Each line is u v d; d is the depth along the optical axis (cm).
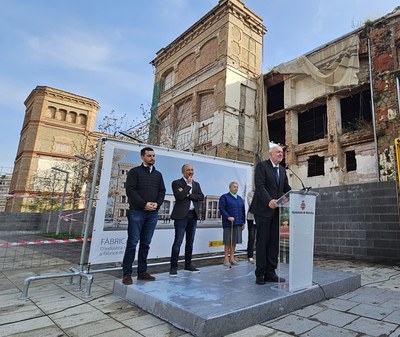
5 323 298
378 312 323
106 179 532
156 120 1772
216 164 694
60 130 3334
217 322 263
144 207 417
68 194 1902
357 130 1179
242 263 600
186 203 480
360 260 728
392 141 1006
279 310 318
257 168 420
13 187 3244
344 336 259
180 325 283
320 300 370
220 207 599
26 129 3359
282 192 423
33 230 1869
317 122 1480
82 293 412
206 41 1692
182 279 420
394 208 709
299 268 359
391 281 488
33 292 420
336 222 798
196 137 1605
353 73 1178
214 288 364
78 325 293
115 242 527
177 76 1883
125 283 394
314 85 1368
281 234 370
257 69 1652
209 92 1606
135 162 566
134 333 273
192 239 496
